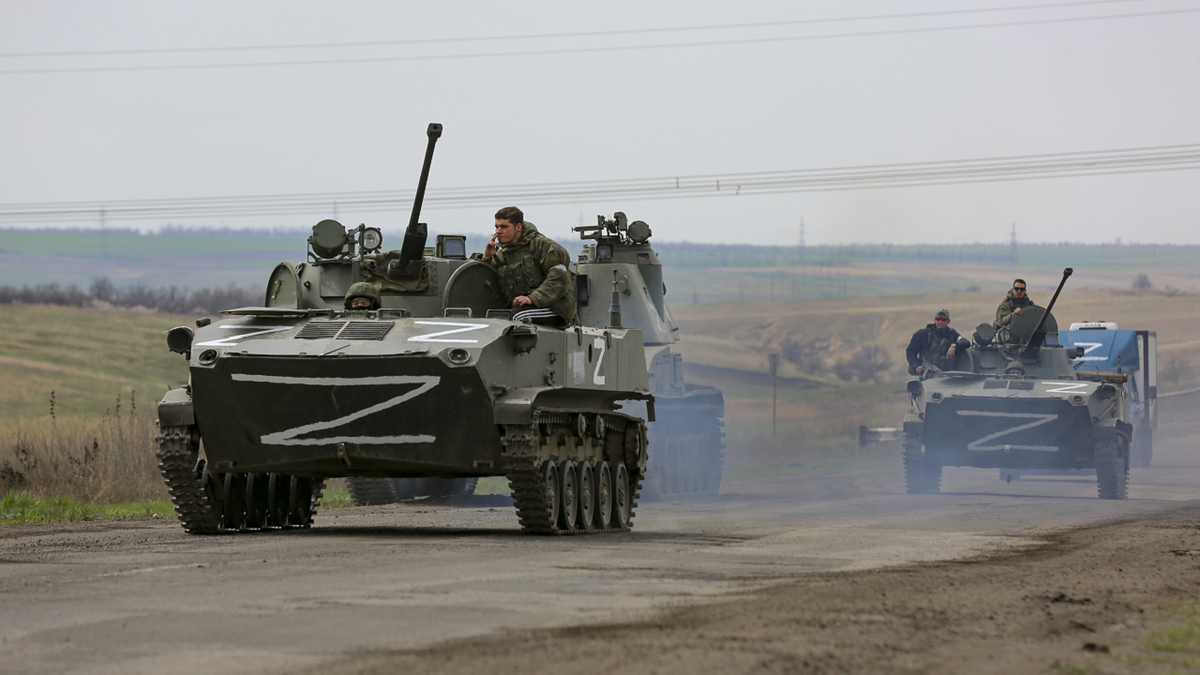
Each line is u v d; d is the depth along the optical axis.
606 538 35.28
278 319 36.75
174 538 35.56
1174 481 74.94
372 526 41.81
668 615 20.78
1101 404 60.03
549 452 36.28
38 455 57.25
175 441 36.06
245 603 21.86
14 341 188.12
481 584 24.28
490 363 34.00
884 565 28.81
